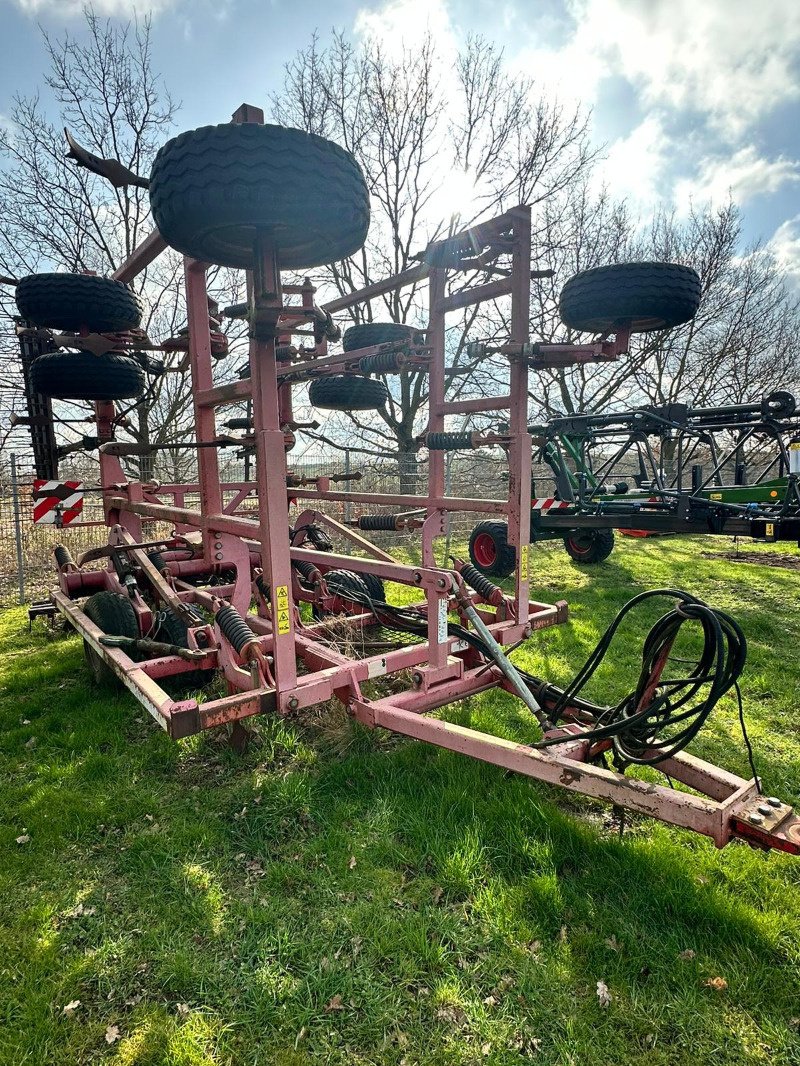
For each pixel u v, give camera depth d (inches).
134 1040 66.2
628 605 93.4
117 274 164.9
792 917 79.5
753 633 202.1
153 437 443.2
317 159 82.4
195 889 88.0
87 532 386.0
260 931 80.0
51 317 160.7
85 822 102.7
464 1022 67.0
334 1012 68.6
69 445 211.6
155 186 85.7
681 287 149.3
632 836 95.6
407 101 437.7
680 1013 67.2
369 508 466.3
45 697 157.0
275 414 100.2
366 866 90.9
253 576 176.6
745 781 82.4
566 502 303.3
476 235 141.3
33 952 77.4
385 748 123.9
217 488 126.6
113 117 406.9
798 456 249.1
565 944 76.2
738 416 287.6
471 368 155.9
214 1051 64.9
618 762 90.6
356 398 234.1
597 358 152.2
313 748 125.4
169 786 114.4
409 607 162.2
